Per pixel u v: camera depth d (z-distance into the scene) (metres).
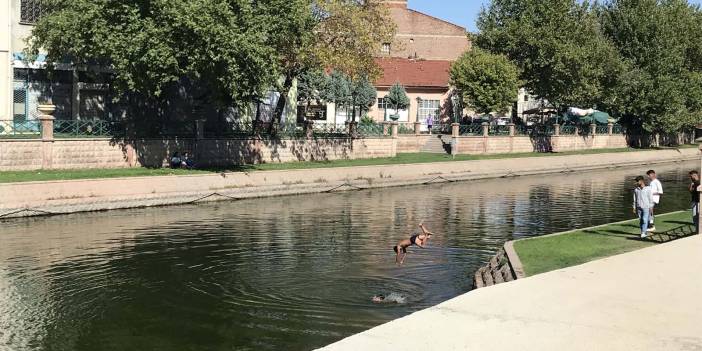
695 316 10.53
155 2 30.89
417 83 67.00
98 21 31.08
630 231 21.56
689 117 68.62
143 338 13.67
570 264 15.77
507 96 54.84
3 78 36.38
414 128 58.00
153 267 19.72
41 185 28.33
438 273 19.09
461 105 63.16
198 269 19.48
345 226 27.48
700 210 19.72
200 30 30.45
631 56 68.06
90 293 16.95
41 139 32.00
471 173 49.31
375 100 63.09
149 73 31.12
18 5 36.97
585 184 46.72
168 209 31.45
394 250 21.00
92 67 38.41
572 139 65.62
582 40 59.34
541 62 56.34
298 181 38.81
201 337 13.72
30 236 24.17
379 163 45.50
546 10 57.62
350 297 16.55
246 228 26.69
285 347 13.13
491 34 58.91
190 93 44.53
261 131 45.47
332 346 9.37
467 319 10.55
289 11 35.34
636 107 66.56
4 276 18.56
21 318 14.97
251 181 36.53
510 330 9.93
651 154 68.44
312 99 62.19
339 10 40.97
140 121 40.28
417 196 38.72
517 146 60.31
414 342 9.47
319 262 20.52
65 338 13.70
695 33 72.06
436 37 77.06
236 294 16.84
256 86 33.88
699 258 15.30
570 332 9.79
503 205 35.03
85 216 28.72
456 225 28.12
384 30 43.72
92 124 34.78
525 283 12.97
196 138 39.00
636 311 10.84
